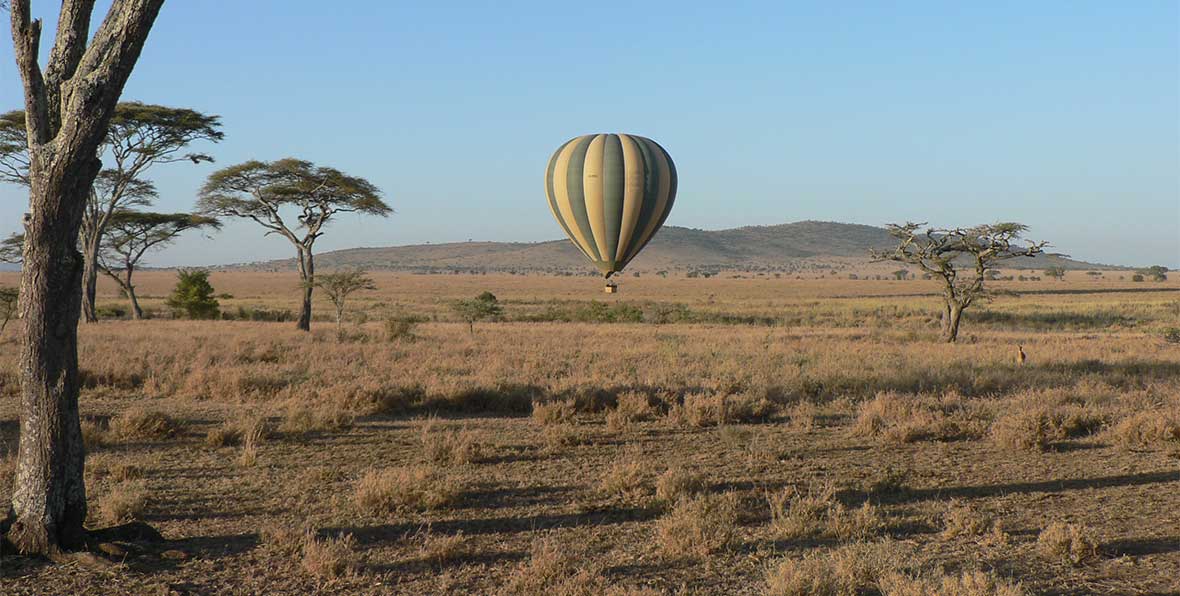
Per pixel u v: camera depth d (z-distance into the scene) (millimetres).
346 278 36500
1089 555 6633
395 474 8547
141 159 39500
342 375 17578
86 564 6223
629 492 8648
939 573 6023
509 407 14531
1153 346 27906
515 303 80938
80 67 6234
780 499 8156
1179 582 6051
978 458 10586
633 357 22391
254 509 7988
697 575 6230
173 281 159875
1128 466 10047
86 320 41656
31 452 6434
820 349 25266
